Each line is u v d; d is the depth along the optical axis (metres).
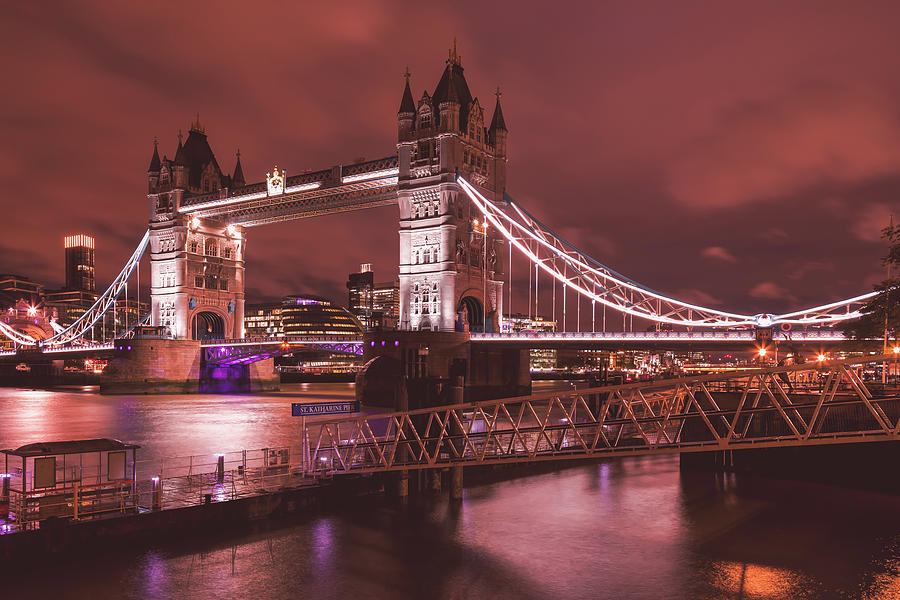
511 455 40.44
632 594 31.16
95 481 45.38
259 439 73.69
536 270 139.38
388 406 119.06
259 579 31.92
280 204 167.12
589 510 43.88
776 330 106.25
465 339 126.56
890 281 58.62
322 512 41.59
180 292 180.88
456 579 32.62
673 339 112.12
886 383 53.47
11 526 32.28
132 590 30.09
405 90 140.38
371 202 151.62
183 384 176.50
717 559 35.28
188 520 36.31
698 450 35.25
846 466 49.28
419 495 46.28
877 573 33.31
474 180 140.12
